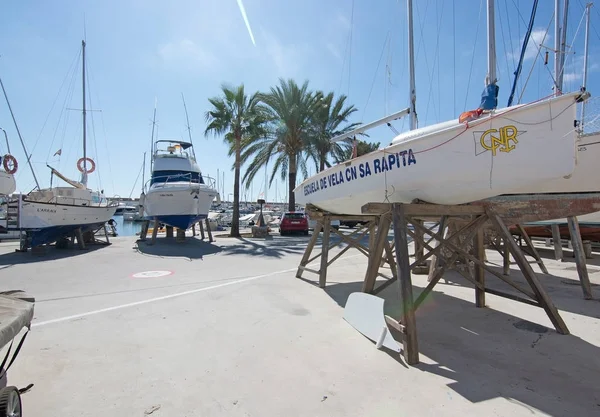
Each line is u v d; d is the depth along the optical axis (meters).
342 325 4.18
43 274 7.67
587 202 5.95
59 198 13.39
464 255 4.28
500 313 4.75
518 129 3.63
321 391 2.65
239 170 19.47
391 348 3.30
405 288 3.43
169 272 7.93
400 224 3.85
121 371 2.98
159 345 3.56
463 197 4.21
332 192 6.01
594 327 4.13
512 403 2.46
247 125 19.22
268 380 2.82
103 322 4.30
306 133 19.97
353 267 8.91
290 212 20.06
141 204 16.33
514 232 9.74
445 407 2.41
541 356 3.29
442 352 3.39
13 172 14.19
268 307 4.98
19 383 2.76
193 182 16.12
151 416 2.33
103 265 8.97
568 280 6.94
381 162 4.70
